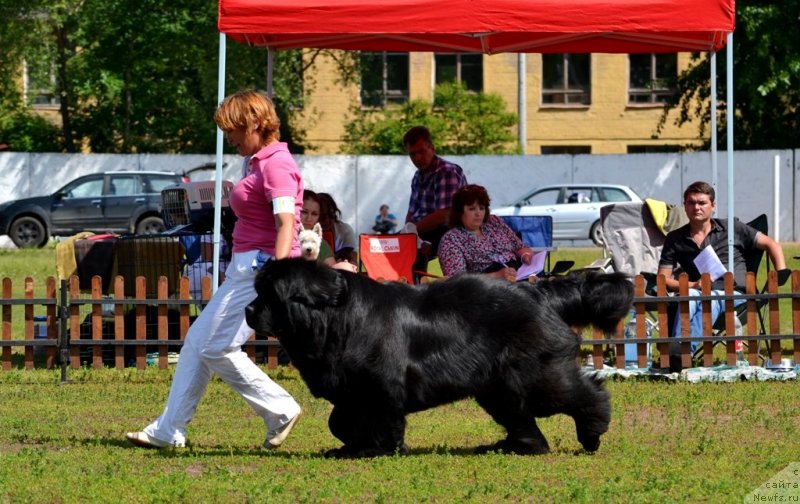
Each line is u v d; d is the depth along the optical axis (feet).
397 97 165.78
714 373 39.58
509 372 26.63
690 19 40.29
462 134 149.28
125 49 146.10
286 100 139.03
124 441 30.04
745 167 127.03
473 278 27.22
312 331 25.25
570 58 166.50
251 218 27.14
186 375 28.25
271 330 25.25
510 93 166.61
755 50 116.67
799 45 115.96
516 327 26.61
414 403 26.50
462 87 151.94
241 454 28.35
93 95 149.28
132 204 121.60
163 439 28.53
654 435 30.42
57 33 146.30
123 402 36.24
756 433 30.78
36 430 31.65
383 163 132.57
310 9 40.37
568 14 40.16
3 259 97.81
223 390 38.65
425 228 46.47
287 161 26.91
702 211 42.93
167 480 24.86
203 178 130.62
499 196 132.67
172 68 146.82
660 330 40.83
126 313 44.45
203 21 139.85
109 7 141.28
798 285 40.55
